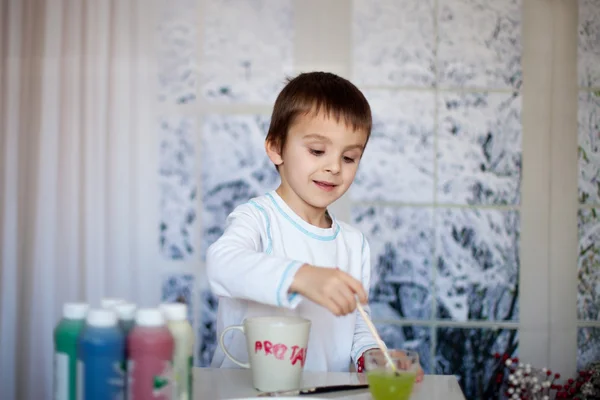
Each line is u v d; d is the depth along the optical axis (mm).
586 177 2391
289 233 1255
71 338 750
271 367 915
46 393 2207
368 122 1207
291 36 2371
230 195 2369
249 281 900
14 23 2232
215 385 956
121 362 734
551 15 2367
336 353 1231
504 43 2387
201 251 2359
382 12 2377
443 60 2381
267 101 2367
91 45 2285
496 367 2371
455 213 2383
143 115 2346
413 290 2381
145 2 2348
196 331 2354
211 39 2367
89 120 2283
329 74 1265
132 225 2309
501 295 2383
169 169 2359
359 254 1370
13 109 2223
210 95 2367
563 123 2389
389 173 2377
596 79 2367
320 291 842
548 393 2354
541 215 2389
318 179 1186
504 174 2387
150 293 2340
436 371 2375
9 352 2189
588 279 2389
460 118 2383
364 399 892
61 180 2258
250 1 2371
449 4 2383
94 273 2264
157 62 2354
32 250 2232
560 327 2377
